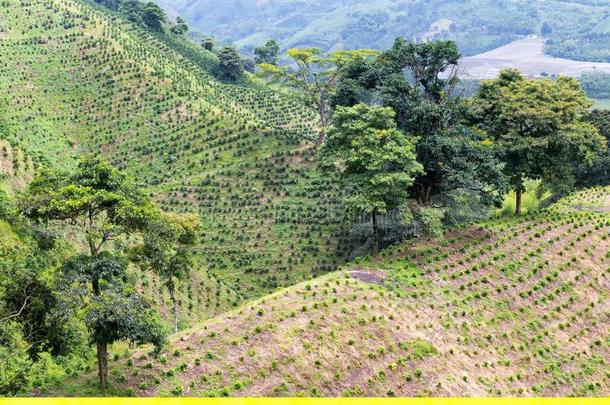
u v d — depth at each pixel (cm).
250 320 3619
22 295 2881
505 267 4888
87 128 8131
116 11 14125
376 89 6134
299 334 3550
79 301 2709
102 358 2869
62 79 8794
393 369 3544
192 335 3466
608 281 5025
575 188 7788
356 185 4841
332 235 6219
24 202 2777
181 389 2998
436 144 5075
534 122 5697
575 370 4094
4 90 8000
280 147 7638
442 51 5688
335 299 3934
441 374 3631
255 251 6134
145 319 2811
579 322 4544
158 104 8494
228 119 8200
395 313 4016
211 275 5553
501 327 4297
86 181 2844
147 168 7569
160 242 3197
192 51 13138
